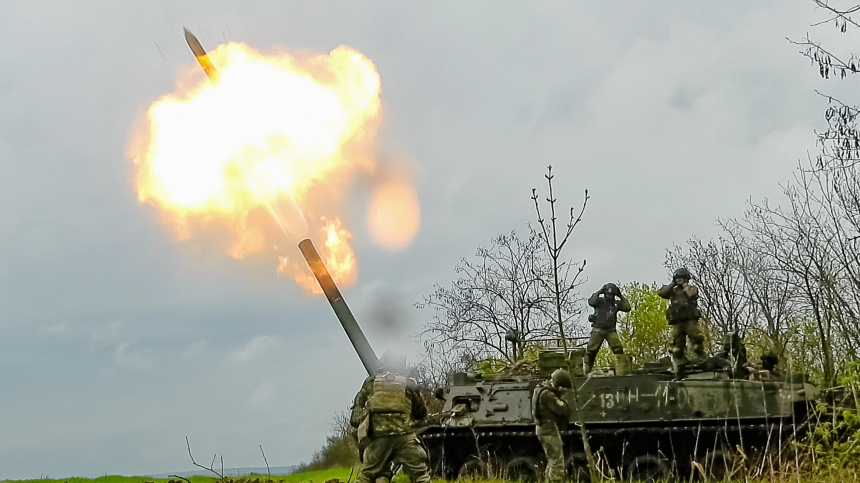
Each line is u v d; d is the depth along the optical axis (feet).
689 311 87.20
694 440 80.94
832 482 48.96
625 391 83.76
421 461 50.96
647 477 81.82
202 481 65.92
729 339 86.53
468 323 163.22
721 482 69.41
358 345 50.78
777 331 112.16
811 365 82.28
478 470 86.89
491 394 89.61
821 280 82.69
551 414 65.46
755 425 77.41
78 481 67.51
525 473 86.12
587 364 93.81
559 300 41.32
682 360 86.89
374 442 50.98
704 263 158.81
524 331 155.63
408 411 51.62
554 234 38.22
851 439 52.13
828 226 103.96
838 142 53.21
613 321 93.25
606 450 83.71
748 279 136.98
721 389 80.69
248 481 65.98
